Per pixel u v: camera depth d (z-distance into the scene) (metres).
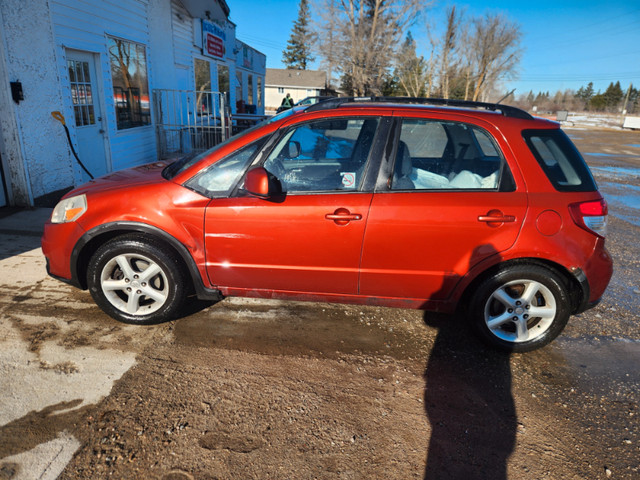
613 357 3.45
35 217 5.86
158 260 3.23
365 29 39.44
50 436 2.35
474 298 3.24
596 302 3.21
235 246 3.18
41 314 3.51
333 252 3.13
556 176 3.08
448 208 3.00
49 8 6.32
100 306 3.41
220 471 2.22
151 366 2.98
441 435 2.56
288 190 3.13
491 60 50.72
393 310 3.97
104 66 7.96
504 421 2.70
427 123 3.16
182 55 12.27
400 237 3.05
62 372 2.85
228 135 10.83
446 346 3.45
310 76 60.38
